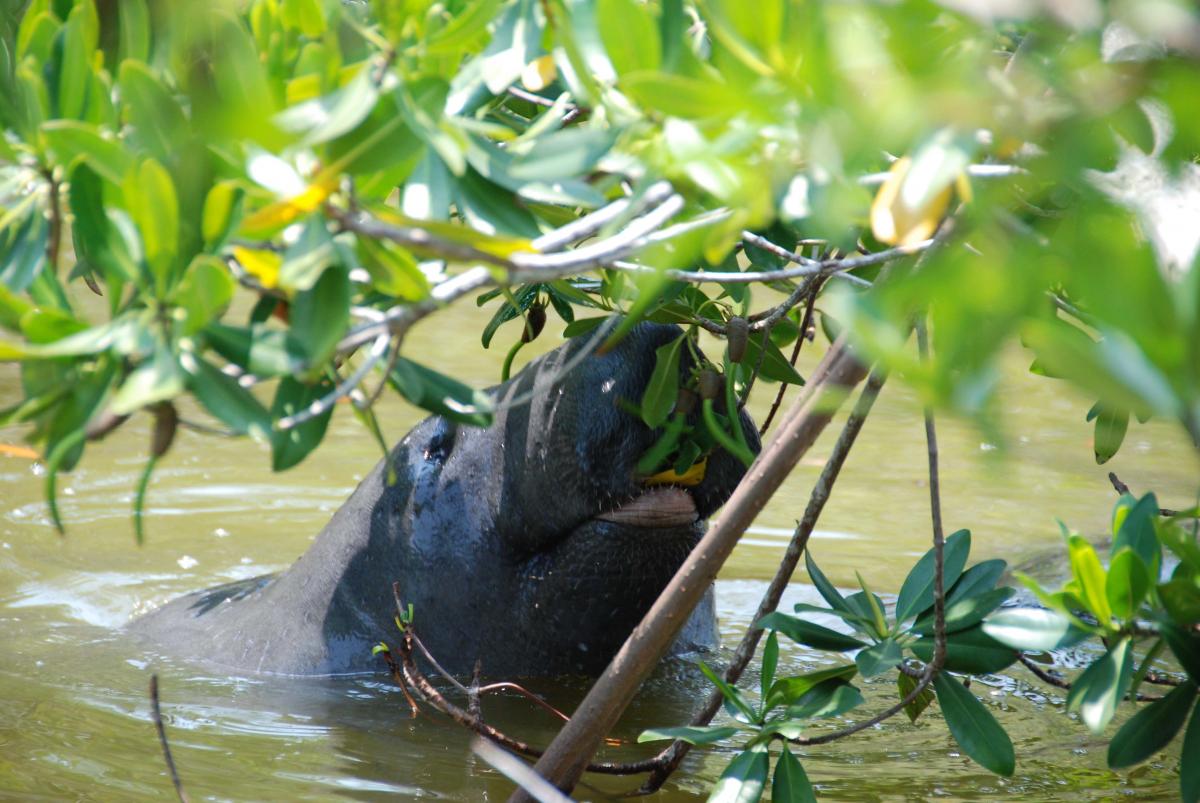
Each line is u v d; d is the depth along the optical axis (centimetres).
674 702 740
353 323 452
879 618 530
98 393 347
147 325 338
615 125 353
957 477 1366
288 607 803
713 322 633
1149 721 444
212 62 325
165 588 986
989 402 225
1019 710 739
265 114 306
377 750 649
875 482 1355
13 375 1683
